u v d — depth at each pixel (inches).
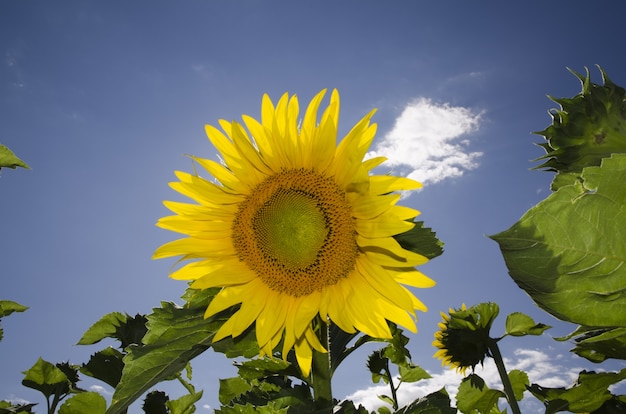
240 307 17.0
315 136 15.9
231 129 16.5
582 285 11.6
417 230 16.5
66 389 21.6
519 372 23.8
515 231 11.4
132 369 15.4
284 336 17.7
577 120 15.9
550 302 11.9
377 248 16.0
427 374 23.9
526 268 11.5
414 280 15.7
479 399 22.3
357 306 16.2
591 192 11.0
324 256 16.5
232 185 17.0
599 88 16.0
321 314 16.3
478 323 22.9
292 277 16.8
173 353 15.9
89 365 20.7
